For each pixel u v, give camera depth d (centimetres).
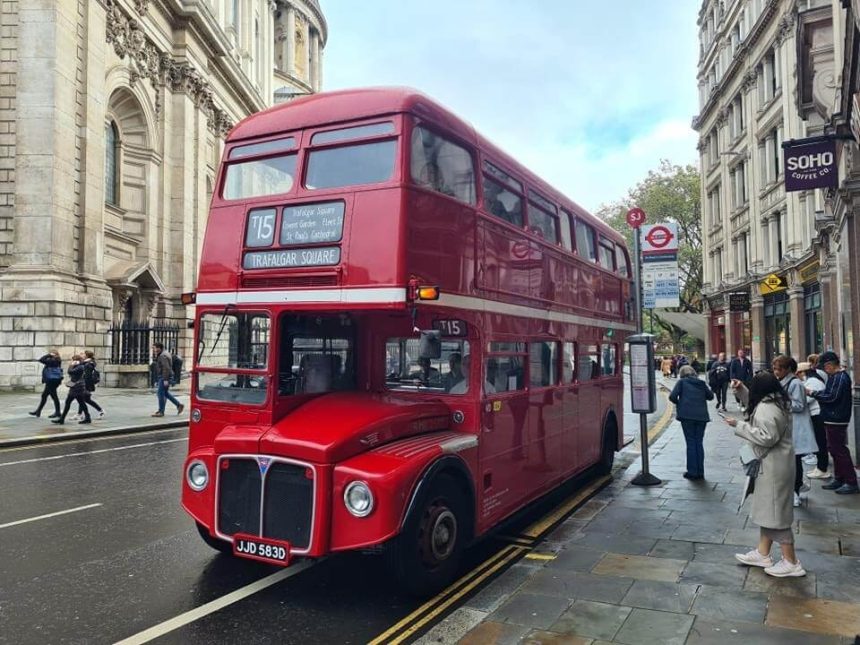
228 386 588
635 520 747
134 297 2920
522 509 806
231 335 593
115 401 2122
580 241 973
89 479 1001
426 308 544
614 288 1148
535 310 770
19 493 905
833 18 1220
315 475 500
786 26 2700
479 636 448
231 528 544
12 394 2145
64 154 2333
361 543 490
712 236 4172
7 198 2264
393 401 599
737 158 3512
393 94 561
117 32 2736
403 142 538
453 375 633
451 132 602
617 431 1124
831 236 1733
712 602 501
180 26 3309
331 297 542
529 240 761
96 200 2508
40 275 2231
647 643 434
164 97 3203
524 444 728
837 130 1027
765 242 3136
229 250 605
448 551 558
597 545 652
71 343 2311
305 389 597
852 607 490
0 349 2202
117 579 578
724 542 656
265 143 613
